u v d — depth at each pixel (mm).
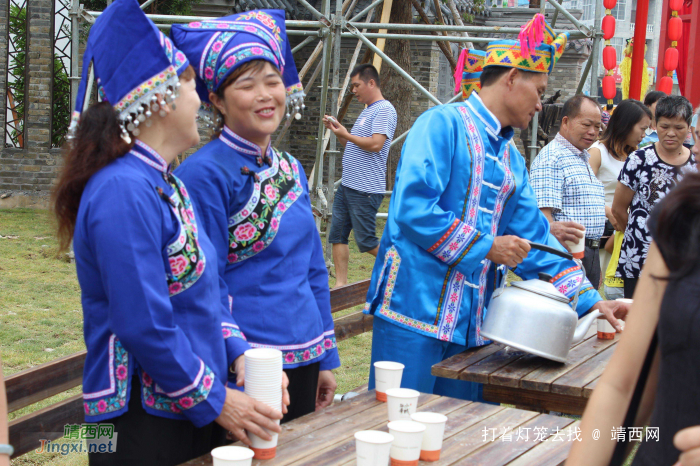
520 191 2896
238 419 1703
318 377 2312
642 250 3977
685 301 1187
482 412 2064
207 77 2084
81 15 6824
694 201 1207
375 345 2809
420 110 13242
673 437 1206
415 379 2686
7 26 10445
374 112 5902
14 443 2014
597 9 6191
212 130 2211
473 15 14289
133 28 1681
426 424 1700
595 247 4082
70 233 1771
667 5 8766
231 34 2066
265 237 2100
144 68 1676
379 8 10953
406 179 2574
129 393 1716
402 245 2707
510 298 2469
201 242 1856
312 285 2340
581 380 2299
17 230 8672
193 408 1690
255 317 2086
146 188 1677
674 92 24062
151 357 1642
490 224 2762
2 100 10625
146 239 1645
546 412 2398
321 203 7191
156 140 1771
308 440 1821
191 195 1985
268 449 1714
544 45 2637
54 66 10727
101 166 1684
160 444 1760
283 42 2271
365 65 6016
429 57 13086
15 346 4438
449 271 2680
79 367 2273
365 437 1624
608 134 4617
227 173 2033
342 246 6184
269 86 2066
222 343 1886
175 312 1772
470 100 2793
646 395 1334
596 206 4023
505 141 2809
